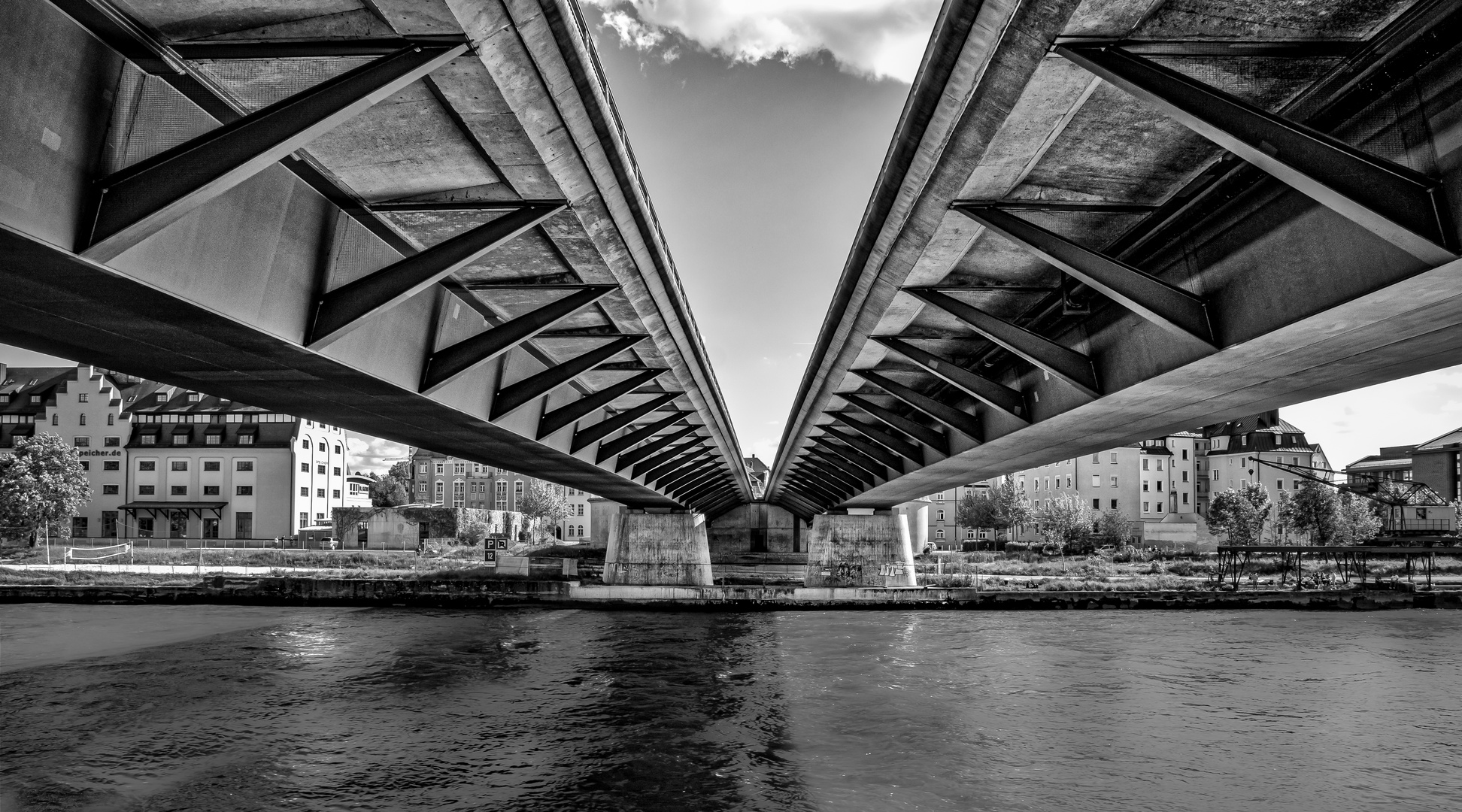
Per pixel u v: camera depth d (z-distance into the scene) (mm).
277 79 10195
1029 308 20094
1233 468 133875
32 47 8375
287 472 103375
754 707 26469
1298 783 19531
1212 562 79500
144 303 11008
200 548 87875
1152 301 13461
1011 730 23719
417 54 9383
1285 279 11883
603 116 12141
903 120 12500
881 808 17844
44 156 8562
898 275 17453
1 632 43688
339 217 13844
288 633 43281
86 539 94812
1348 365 14625
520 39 9648
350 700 27656
